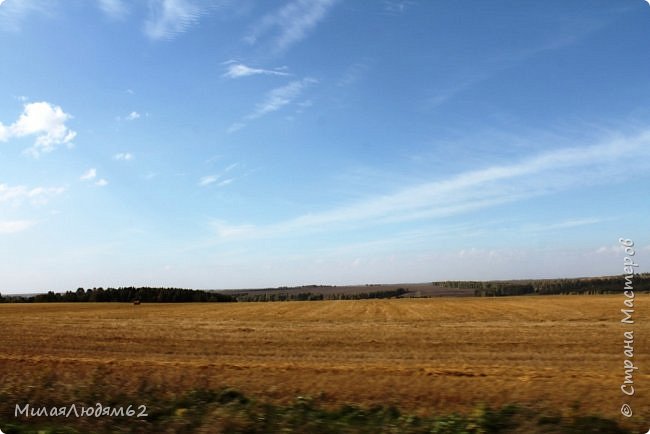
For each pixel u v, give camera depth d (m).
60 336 28.02
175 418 9.90
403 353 21.00
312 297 125.12
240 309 59.31
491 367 16.41
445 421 9.20
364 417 9.75
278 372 14.27
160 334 28.88
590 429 8.73
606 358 18.98
